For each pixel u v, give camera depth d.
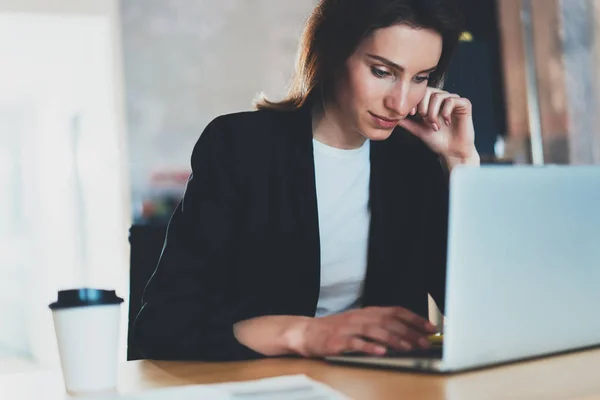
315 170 1.54
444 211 1.55
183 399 0.85
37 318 4.71
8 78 4.34
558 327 1.01
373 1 1.28
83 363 0.95
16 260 4.77
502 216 0.93
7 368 4.55
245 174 1.46
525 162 3.50
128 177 4.13
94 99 4.32
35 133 4.51
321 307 1.56
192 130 4.20
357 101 1.36
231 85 4.25
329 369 1.03
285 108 1.54
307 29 1.50
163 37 4.17
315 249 1.46
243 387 0.89
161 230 1.58
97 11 4.09
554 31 3.57
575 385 0.87
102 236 4.30
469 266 0.91
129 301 1.54
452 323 0.92
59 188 4.49
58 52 4.27
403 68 1.31
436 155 1.58
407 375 0.96
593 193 1.02
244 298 1.47
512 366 0.98
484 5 3.47
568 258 1.01
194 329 1.19
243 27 4.26
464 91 2.85
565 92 3.58
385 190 1.53
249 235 1.46
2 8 3.95
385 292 1.54
